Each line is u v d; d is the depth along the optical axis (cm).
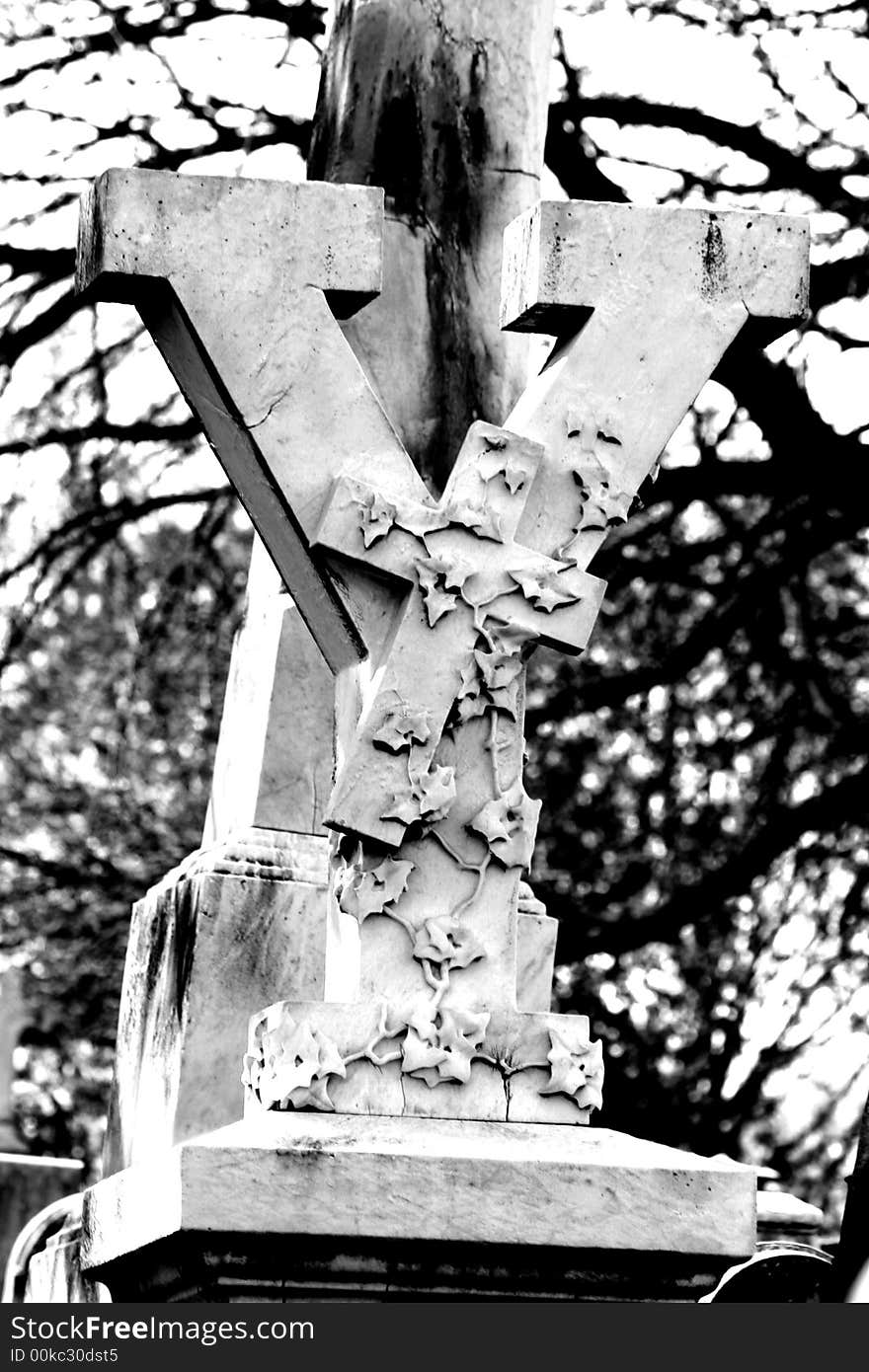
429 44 571
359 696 419
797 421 1176
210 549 1334
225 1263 377
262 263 418
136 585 1384
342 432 420
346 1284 382
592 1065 403
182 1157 376
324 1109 393
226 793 590
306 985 553
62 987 1498
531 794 1259
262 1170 377
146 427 1286
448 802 409
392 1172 380
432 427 549
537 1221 383
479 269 562
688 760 1250
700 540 1220
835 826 1236
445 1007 402
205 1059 545
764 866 1249
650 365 431
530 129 576
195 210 416
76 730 1456
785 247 436
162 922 577
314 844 566
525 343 566
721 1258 389
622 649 1238
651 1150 395
